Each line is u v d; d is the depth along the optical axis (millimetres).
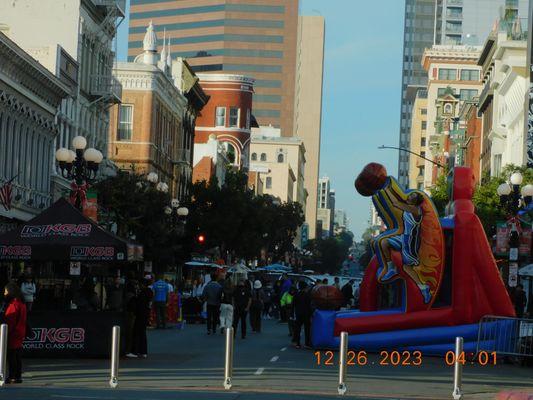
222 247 107000
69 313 32938
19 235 33375
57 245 33125
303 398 22922
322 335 39719
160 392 23375
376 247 39875
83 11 77688
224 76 169250
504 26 123938
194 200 104875
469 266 38625
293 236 154500
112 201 66625
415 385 27234
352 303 85312
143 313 34344
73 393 22734
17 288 25156
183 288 84750
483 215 78625
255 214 107438
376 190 39938
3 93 59250
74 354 32875
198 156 143000
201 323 62906
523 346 36750
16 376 25094
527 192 51375
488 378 30750
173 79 111562
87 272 45219
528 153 93500
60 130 73375
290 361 34531
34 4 76250
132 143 97938
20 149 64250
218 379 27172
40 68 64250
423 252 39000
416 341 38625
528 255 57812
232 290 50219
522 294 50938
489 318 38000
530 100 94750
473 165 141875
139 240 69500
